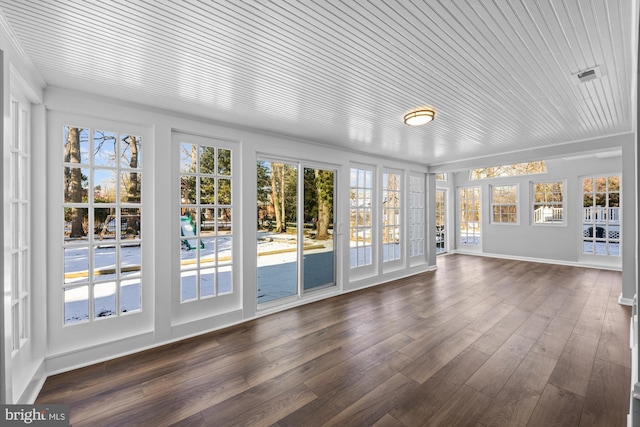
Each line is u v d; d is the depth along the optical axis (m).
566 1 1.38
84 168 2.48
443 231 8.26
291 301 3.94
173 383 2.15
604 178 5.96
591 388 2.03
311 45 1.73
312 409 1.86
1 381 1.45
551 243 6.62
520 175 7.09
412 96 2.49
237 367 2.36
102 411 1.85
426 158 5.33
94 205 2.50
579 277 5.25
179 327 2.91
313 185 4.25
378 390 2.05
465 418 1.76
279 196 4.40
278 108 2.79
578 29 1.59
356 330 3.07
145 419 1.78
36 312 2.22
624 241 3.77
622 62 1.92
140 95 2.48
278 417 1.79
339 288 4.48
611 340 2.75
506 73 2.08
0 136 1.46
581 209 6.23
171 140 2.93
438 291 4.52
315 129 3.50
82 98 2.41
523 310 3.61
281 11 1.41
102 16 1.44
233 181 3.35
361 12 1.43
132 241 2.69
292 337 2.92
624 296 3.79
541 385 2.08
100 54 1.82
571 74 2.09
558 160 6.49
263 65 1.97
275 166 4.43
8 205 1.50
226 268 3.31
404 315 3.50
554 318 3.33
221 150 3.28
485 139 3.95
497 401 1.91
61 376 2.25
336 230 4.47
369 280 4.89
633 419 1.42
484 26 1.56
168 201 2.84
